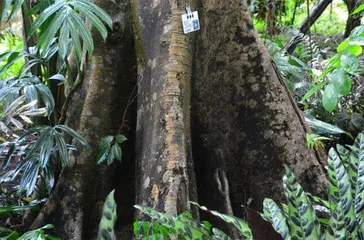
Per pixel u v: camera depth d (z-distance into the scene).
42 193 3.69
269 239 2.00
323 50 6.88
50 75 3.97
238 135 3.42
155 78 3.08
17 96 3.48
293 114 3.40
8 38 8.23
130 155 3.52
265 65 3.39
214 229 2.08
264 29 6.82
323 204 2.79
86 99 3.40
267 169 3.36
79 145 3.37
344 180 2.09
